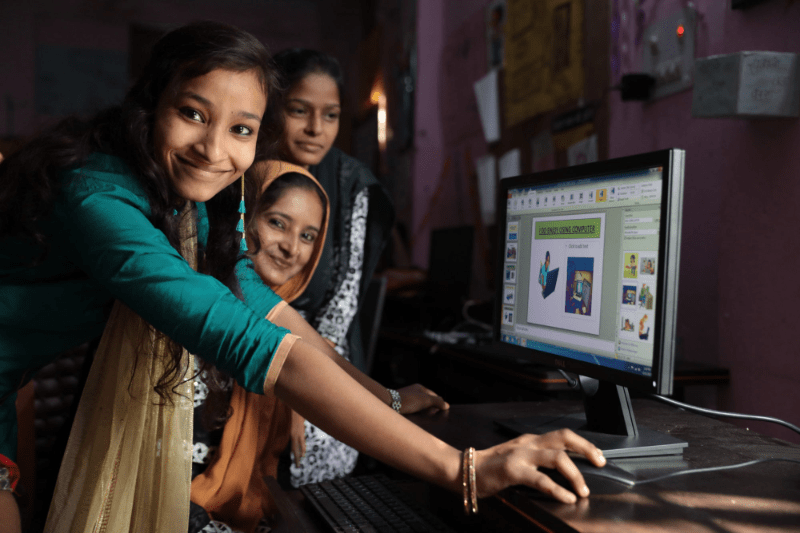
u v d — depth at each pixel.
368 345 2.03
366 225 1.65
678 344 1.69
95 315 0.83
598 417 0.96
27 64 6.41
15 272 0.78
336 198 1.62
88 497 0.86
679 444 0.89
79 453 0.87
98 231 0.69
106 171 0.75
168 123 0.73
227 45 0.73
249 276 1.07
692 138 1.63
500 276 1.18
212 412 1.12
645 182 0.84
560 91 2.36
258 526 1.16
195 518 0.95
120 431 0.87
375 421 0.67
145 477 0.89
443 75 3.70
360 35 7.00
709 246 1.57
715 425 1.08
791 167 1.31
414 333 2.39
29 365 0.82
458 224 3.42
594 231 0.93
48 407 1.42
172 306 0.66
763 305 1.39
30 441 1.22
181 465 0.90
